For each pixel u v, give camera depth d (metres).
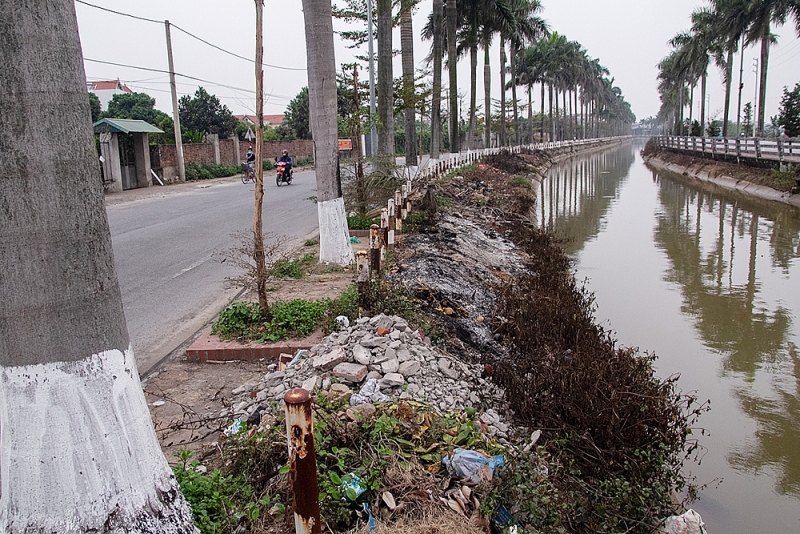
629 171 49.09
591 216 24.50
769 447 6.83
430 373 5.55
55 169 2.66
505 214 19.50
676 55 57.31
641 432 5.56
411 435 4.34
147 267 10.66
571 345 8.00
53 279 2.69
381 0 16.86
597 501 4.59
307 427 2.85
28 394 2.72
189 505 3.31
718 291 13.12
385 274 8.88
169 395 5.50
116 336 2.93
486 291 10.02
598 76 88.88
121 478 2.87
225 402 5.24
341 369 5.22
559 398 5.91
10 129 2.56
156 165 28.58
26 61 2.56
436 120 26.38
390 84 17.23
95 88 63.88
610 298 12.65
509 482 3.93
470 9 32.69
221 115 43.66
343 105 23.77
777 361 9.30
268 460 3.94
